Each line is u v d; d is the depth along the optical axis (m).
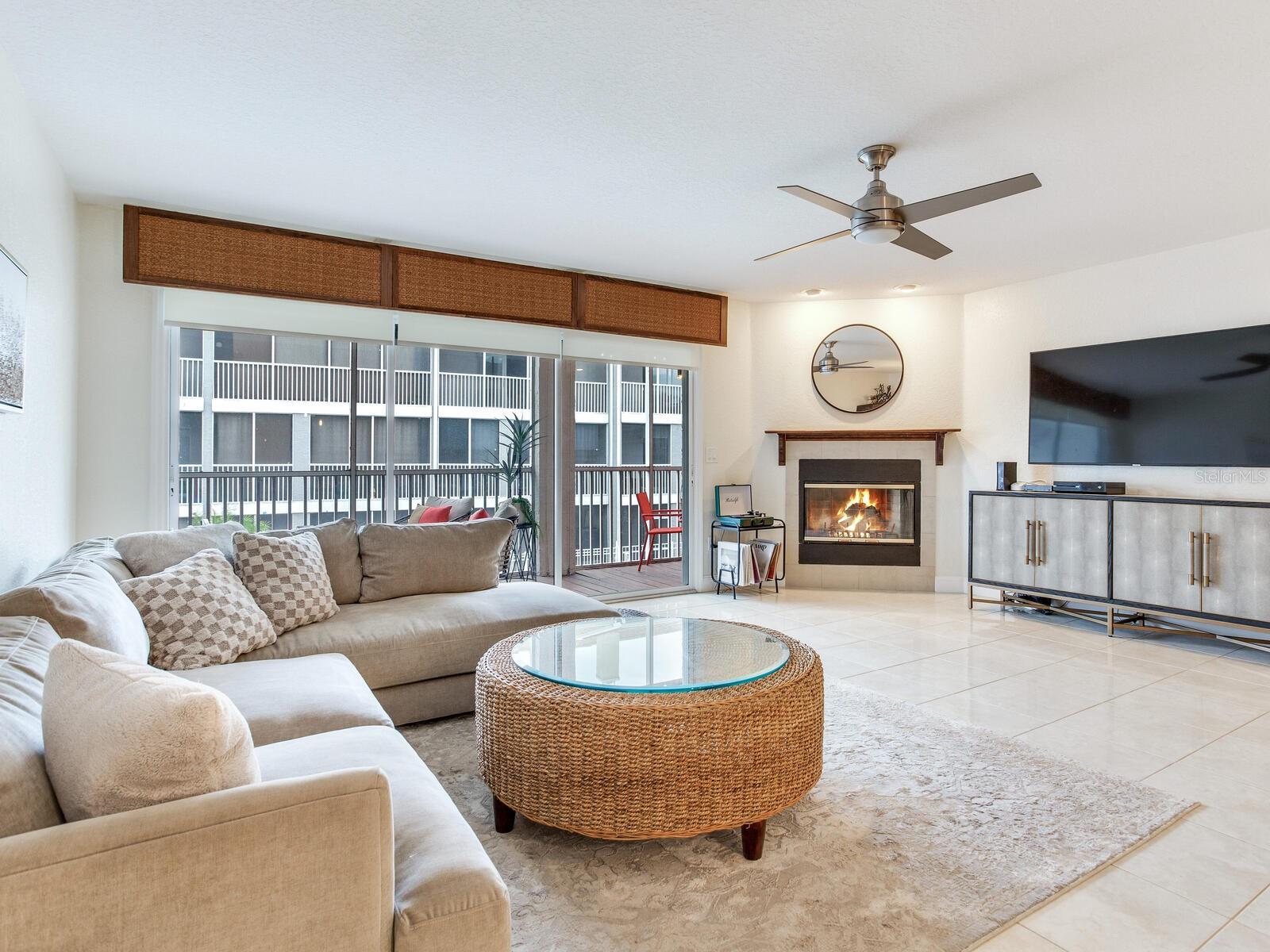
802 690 2.04
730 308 6.14
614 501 5.93
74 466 3.64
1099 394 4.96
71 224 3.55
